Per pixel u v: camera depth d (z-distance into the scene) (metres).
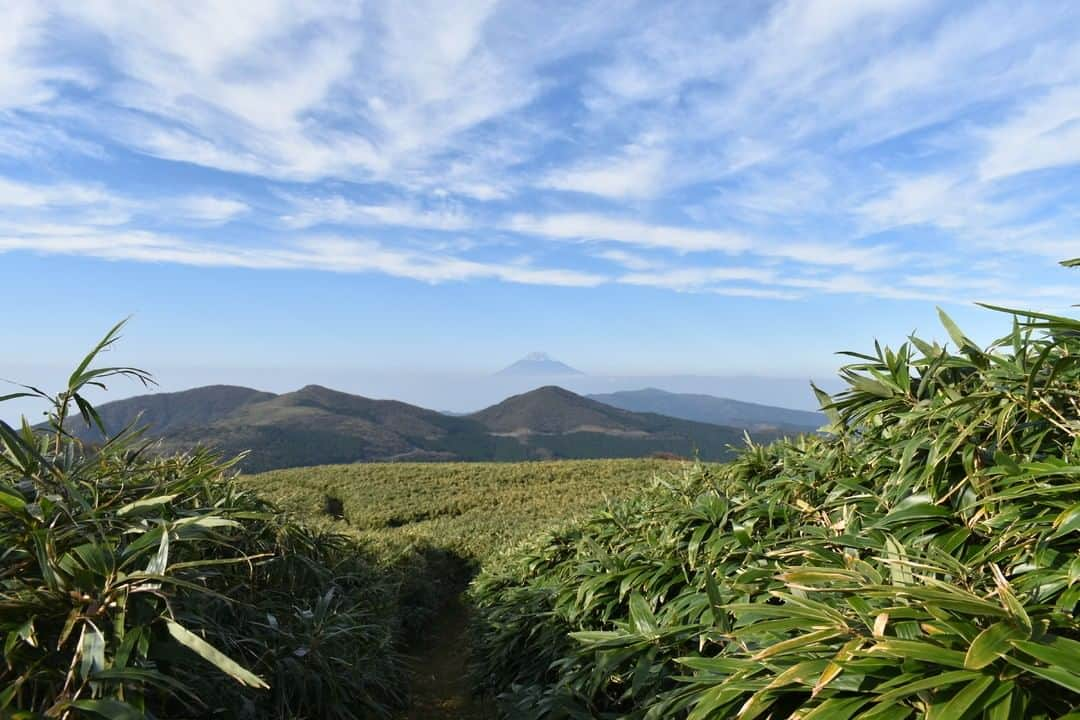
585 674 2.54
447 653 7.11
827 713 1.18
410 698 4.89
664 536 3.01
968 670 1.11
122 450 2.56
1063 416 1.81
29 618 1.58
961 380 2.24
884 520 1.92
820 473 2.68
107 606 1.66
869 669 1.21
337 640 3.27
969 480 1.85
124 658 1.53
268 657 2.63
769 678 1.42
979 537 1.78
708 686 1.73
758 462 3.44
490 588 5.75
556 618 3.39
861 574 1.56
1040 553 1.52
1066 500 1.56
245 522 3.20
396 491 19.16
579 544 4.18
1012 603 1.24
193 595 2.15
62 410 2.07
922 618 1.23
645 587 2.83
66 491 1.98
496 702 3.92
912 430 2.22
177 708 2.07
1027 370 1.93
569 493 17.52
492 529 11.99
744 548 2.53
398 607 6.36
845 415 2.58
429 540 10.66
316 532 4.39
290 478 21.62
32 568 1.80
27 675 1.48
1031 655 1.11
